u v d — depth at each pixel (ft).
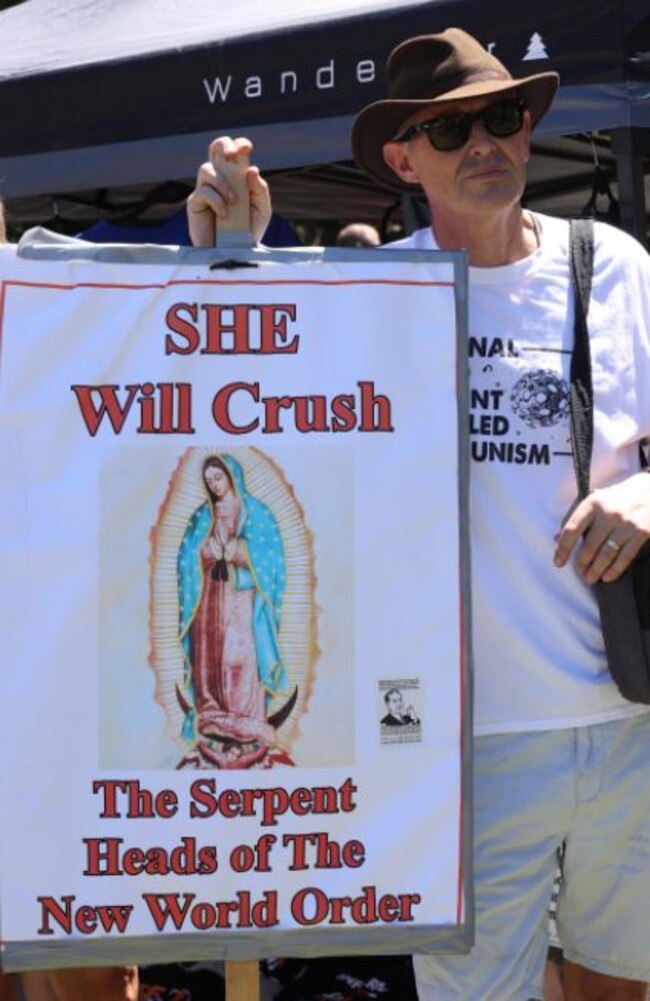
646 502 18.25
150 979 28.89
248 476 17.16
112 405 17.12
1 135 30.99
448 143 18.76
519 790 18.61
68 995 21.01
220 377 17.22
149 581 17.04
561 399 18.71
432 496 17.35
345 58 27.07
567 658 18.65
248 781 17.04
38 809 16.89
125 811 16.96
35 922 16.87
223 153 17.42
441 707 17.29
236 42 28.25
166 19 32.24
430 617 17.31
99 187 30.81
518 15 25.25
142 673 17.01
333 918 17.08
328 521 17.22
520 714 18.56
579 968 20.58
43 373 17.11
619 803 19.03
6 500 17.03
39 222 43.60
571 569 18.67
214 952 17.01
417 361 17.43
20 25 34.81
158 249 17.25
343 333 17.39
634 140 26.16
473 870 17.63
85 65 29.91
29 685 16.93
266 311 17.30
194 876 16.97
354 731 17.17
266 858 17.04
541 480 18.67
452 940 17.25
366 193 44.45
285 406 17.26
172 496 17.11
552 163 41.45
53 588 16.98
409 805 17.22
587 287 19.06
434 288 17.51
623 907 19.48
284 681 17.11
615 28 24.58
